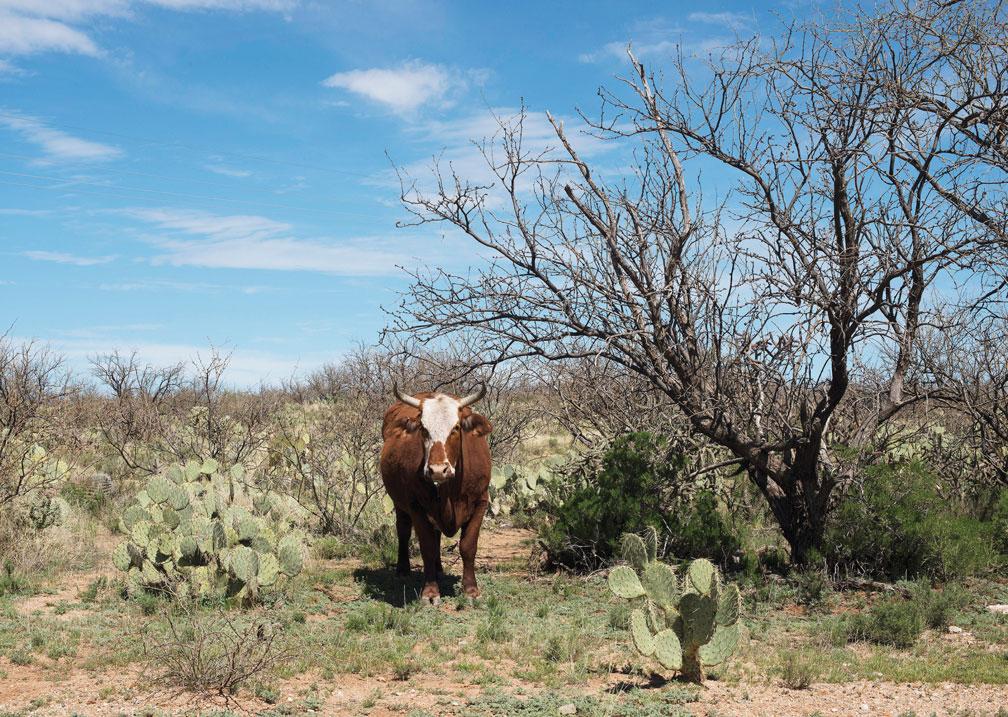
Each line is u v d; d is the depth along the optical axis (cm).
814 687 651
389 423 1039
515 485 1524
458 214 977
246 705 610
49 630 761
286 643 715
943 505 1046
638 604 839
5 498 1104
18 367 1371
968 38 862
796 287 877
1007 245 817
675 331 1002
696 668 660
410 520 1036
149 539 905
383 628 791
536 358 1076
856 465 1012
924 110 923
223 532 893
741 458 1062
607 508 1055
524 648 730
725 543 1048
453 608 884
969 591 930
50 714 585
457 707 604
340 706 610
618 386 1291
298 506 1291
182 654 659
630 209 993
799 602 912
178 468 1348
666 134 1027
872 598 917
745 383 1020
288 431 1616
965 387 1082
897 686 653
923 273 959
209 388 1658
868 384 1095
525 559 1149
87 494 1426
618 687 645
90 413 1898
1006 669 681
